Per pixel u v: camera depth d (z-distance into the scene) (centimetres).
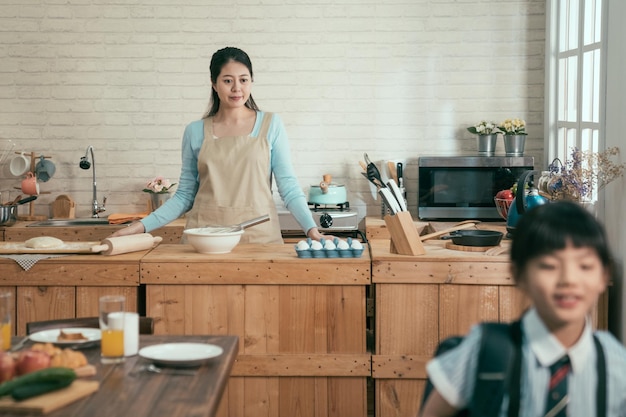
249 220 370
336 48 570
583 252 136
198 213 395
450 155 572
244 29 570
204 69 573
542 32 564
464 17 566
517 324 144
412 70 570
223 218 391
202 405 190
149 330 273
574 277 135
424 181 535
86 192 582
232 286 342
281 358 342
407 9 567
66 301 344
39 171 567
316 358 342
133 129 577
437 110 571
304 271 339
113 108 576
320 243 344
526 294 143
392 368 341
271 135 397
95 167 580
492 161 530
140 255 350
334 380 345
